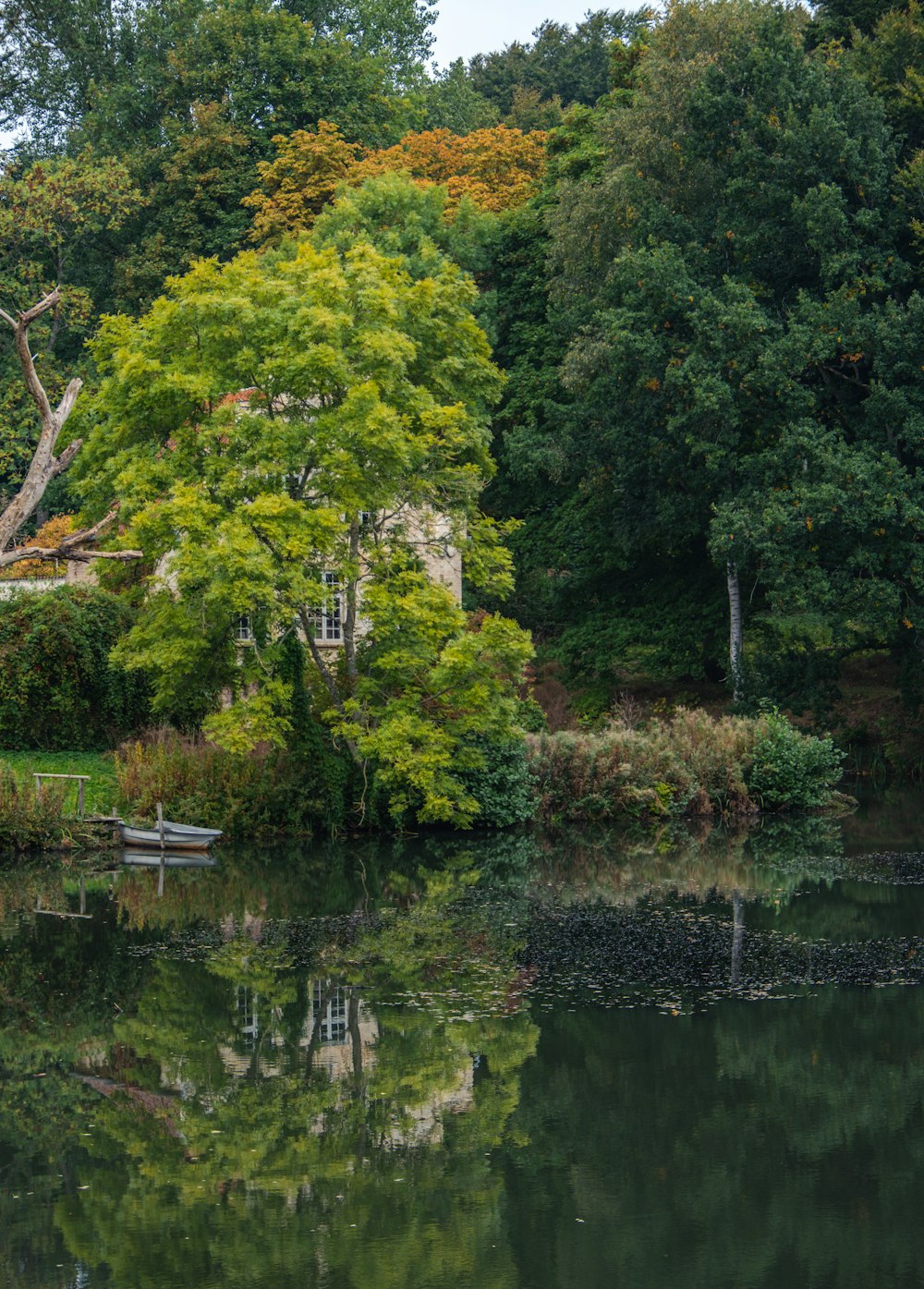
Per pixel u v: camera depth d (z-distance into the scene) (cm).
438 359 3350
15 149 6944
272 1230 1080
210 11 6750
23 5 6606
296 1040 1542
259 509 2791
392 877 2566
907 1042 1506
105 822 2936
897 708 4403
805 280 4234
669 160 4203
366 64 6619
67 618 3634
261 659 3034
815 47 4619
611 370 4150
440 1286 985
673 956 1897
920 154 3909
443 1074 1421
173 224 6044
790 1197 1137
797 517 3791
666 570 4878
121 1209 1118
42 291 5788
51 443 1700
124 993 1738
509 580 3228
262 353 3041
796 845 2958
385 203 4969
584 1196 1141
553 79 8981
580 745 3416
